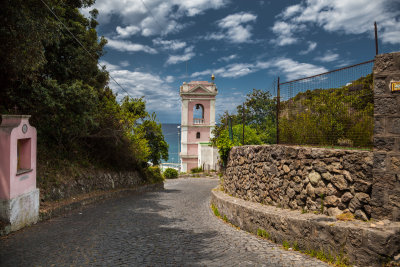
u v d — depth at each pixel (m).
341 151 4.83
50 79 9.31
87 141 13.70
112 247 4.96
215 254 4.67
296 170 5.95
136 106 20.70
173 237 5.81
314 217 4.88
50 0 8.26
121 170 16.19
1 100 8.92
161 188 21.30
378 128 4.30
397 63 4.20
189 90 40.88
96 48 12.37
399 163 4.09
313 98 6.02
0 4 6.12
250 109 33.91
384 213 4.16
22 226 6.36
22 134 6.38
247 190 8.34
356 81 4.95
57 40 9.32
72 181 10.53
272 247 5.10
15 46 6.63
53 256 4.43
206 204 11.65
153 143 22.25
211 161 38.16
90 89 10.51
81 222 7.11
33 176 6.93
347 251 3.98
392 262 3.62
